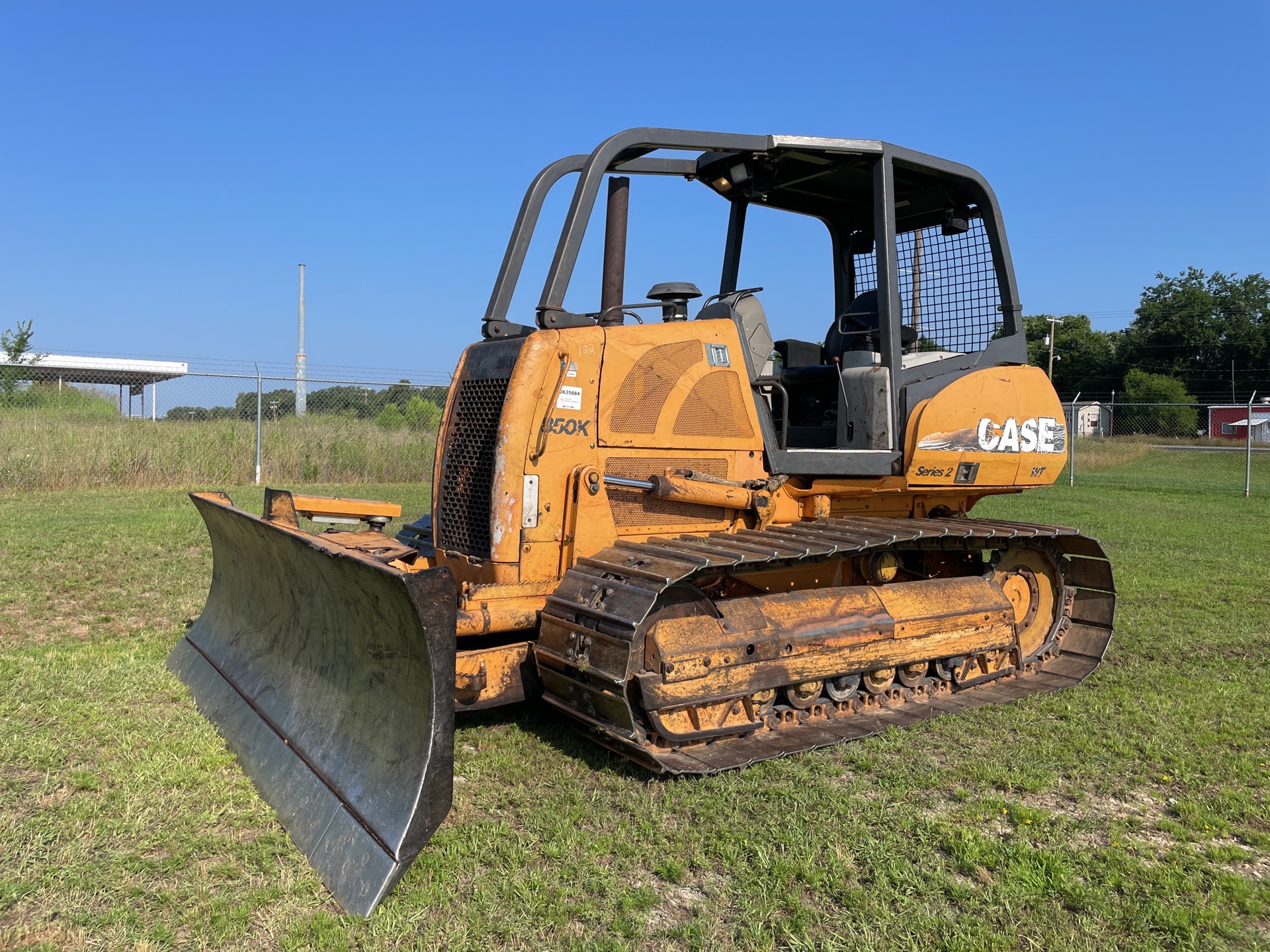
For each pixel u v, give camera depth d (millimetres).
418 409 16766
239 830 3393
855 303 6199
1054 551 5996
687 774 3939
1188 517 13594
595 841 3383
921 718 4797
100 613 6605
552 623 4164
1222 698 5215
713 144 4770
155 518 10695
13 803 3525
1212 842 3512
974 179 5672
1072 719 4867
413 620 3045
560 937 2791
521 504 4258
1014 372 5766
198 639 5297
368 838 3023
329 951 2658
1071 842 3496
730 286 6188
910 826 3557
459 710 4074
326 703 3695
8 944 2648
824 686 4680
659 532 4676
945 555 6039
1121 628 6863
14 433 13898
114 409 16828
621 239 4891
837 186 5871
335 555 3393
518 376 4262
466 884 3076
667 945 2779
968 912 2971
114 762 3902
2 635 5984
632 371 4543
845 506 5516
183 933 2760
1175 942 2857
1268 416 47031
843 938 2803
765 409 5066
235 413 16125
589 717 3994
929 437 5223
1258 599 7871
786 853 3318
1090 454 25453
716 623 4180
